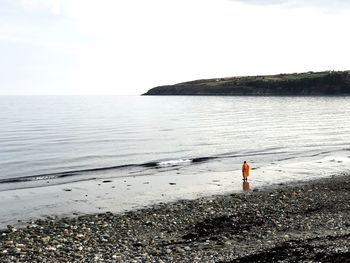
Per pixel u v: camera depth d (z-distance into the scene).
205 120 127.88
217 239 22.36
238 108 190.00
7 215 28.83
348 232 23.03
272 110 170.38
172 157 56.25
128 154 58.91
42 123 117.81
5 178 42.41
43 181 40.97
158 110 193.25
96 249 20.83
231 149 63.69
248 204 30.34
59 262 18.84
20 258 19.42
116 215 28.11
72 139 77.19
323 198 31.86
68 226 25.23
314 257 18.28
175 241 22.16
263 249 20.19
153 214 27.94
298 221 25.62
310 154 58.06
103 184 39.25
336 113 146.00
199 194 34.66
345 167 47.41
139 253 20.05
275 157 55.84
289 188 36.12
